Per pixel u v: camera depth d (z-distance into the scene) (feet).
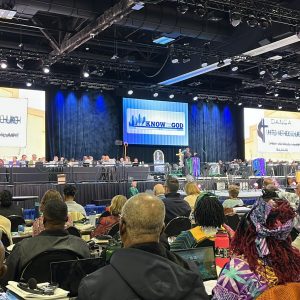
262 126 69.15
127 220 5.75
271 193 12.90
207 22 40.70
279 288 5.29
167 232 15.62
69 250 9.51
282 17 35.65
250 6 33.78
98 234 16.52
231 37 42.50
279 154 70.18
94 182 39.17
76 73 57.47
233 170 40.45
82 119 59.21
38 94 53.88
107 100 60.95
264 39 40.63
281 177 40.78
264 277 5.46
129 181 40.60
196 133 66.49
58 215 9.66
